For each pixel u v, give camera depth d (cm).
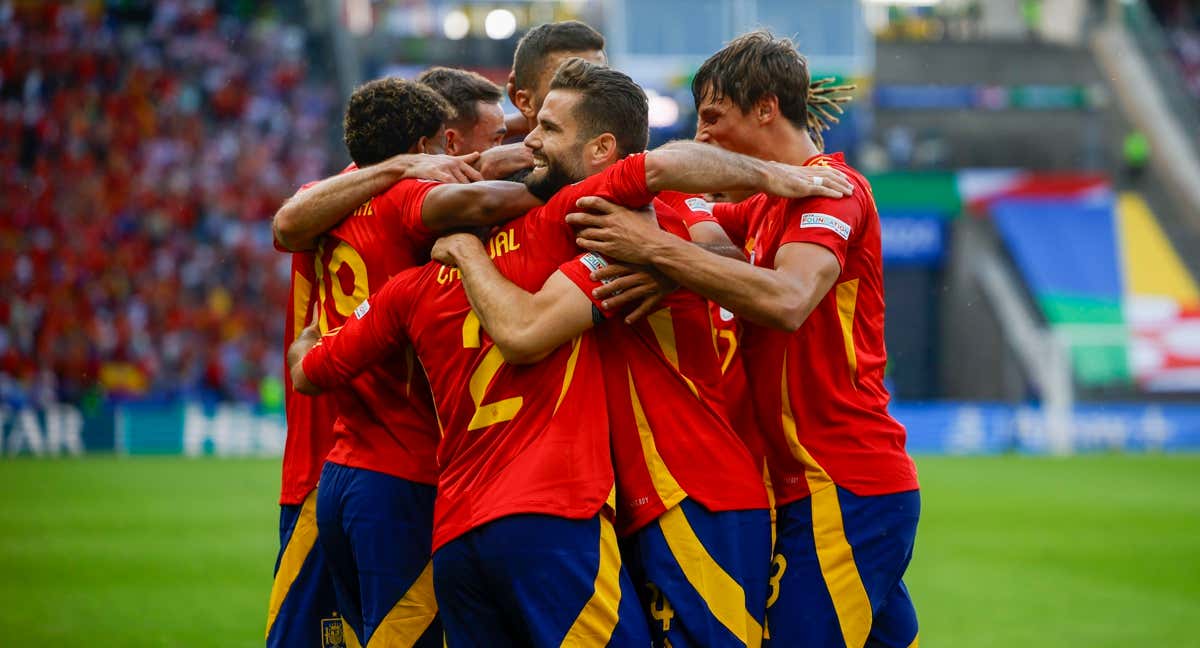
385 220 1373
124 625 2602
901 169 9519
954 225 9288
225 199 8375
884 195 9094
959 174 9212
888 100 9812
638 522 1247
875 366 1370
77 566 3353
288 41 9481
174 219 8169
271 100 9100
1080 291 9181
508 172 1399
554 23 1591
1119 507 4934
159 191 8269
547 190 1280
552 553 1171
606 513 1217
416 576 1377
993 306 9169
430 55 9575
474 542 1200
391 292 1288
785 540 1352
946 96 9875
